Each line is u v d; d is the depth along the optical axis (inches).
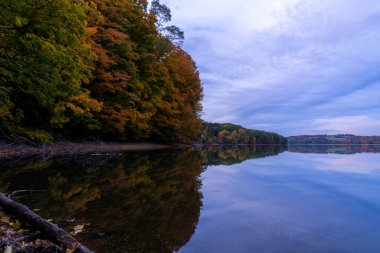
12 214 143.6
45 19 345.4
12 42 346.6
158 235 132.8
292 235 137.3
